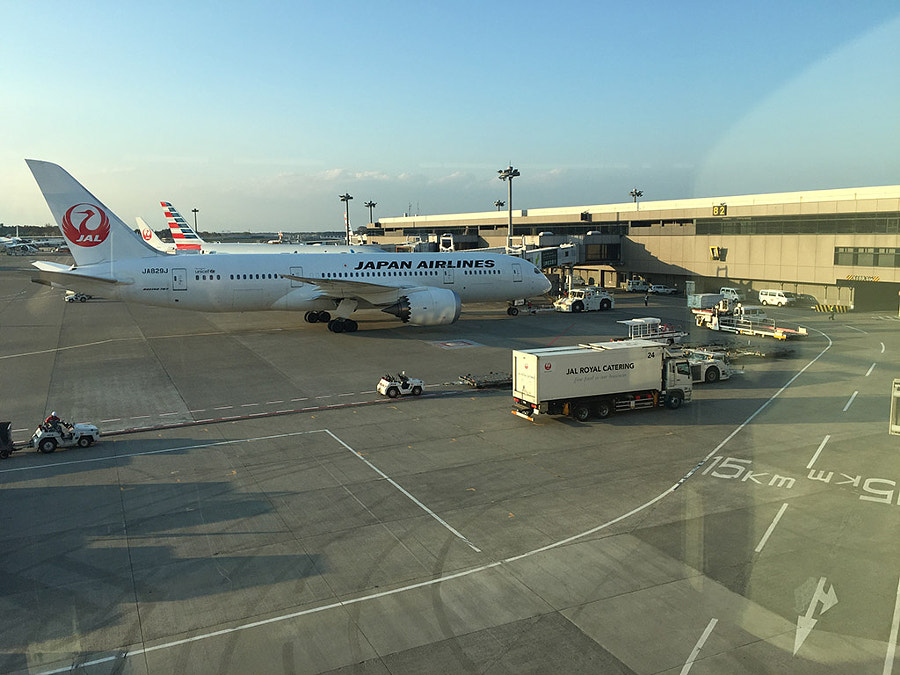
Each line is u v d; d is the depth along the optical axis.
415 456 25.59
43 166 50.00
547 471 23.72
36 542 18.61
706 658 8.87
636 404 31.08
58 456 26.08
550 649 13.20
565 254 89.06
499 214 123.62
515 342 52.22
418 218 154.00
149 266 53.31
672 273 83.44
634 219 90.44
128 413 32.41
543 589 15.59
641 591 15.30
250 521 19.84
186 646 13.70
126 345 51.66
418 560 17.25
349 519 19.91
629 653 12.91
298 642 13.77
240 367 43.19
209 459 25.53
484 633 13.88
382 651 13.38
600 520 19.47
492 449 26.31
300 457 25.66
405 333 56.97
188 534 19.02
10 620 14.73
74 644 13.81
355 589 15.84
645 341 33.12
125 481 23.30
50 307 78.75
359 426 29.77
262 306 56.59
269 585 16.11
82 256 52.25
